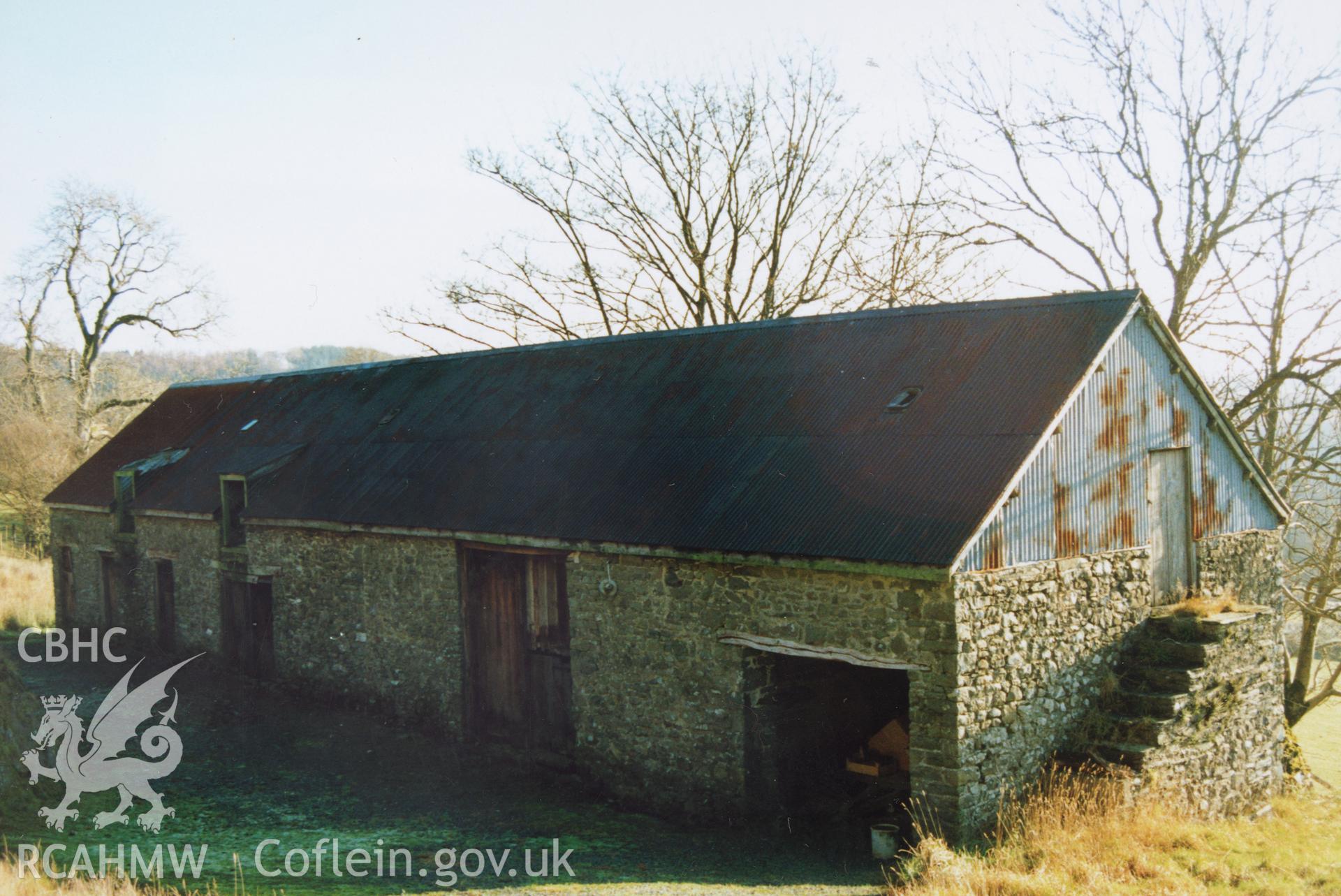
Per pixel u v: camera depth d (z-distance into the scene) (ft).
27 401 145.28
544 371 61.16
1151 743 39.99
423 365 71.36
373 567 56.34
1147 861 34.42
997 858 33.99
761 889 33.45
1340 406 63.41
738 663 40.32
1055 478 40.01
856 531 37.29
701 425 48.16
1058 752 39.91
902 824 40.09
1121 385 43.62
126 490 80.53
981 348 43.83
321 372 81.25
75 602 86.84
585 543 44.60
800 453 42.91
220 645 68.90
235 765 49.37
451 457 56.95
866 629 36.99
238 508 69.36
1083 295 43.37
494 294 108.68
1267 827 43.11
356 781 47.03
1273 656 47.91
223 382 92.22
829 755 43.83
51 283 147.74
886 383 44.60
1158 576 45.91
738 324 55.21
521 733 50.11
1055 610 39.70
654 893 32.50
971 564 35.78
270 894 30.42
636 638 43.75
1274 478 68.74
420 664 53.78
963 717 35.37
